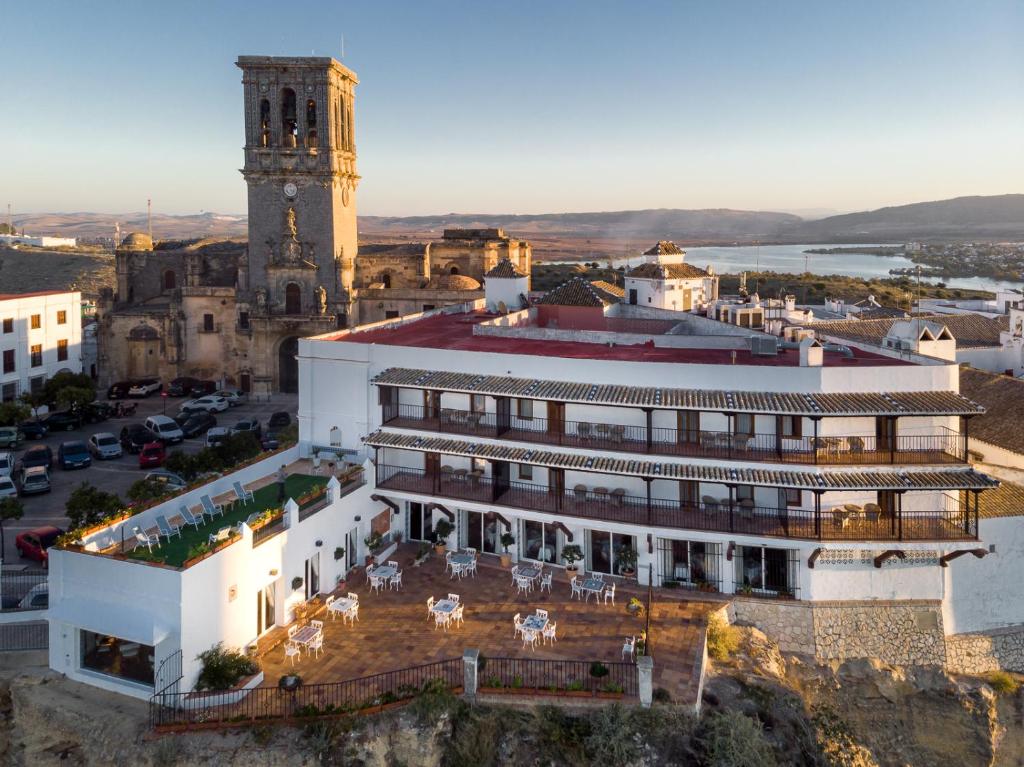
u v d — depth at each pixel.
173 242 126.81
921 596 41.62
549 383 44.66
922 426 41.28
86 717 33.03
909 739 39.72
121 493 61.12
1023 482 47.00
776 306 88.12
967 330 82.12
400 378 47.47
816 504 39.78
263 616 38.31
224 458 57.44
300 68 95.56
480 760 31.89
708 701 34.44
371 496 47.53
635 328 63.22
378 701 32.72
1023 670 42.47
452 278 108.81
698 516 42.34
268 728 31.78
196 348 103.75
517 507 44.75
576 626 39.41
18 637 38.22
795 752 34.22
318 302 98.06
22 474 62.00
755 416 42.38
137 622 33.53
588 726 32.47
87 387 86.00
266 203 98.94
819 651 40.97
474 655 33.44
